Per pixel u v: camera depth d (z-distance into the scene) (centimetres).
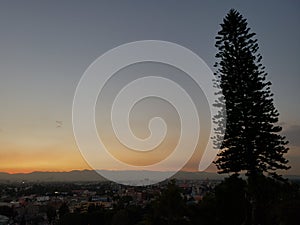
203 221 1809
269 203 1655
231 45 1820
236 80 1772
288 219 1486
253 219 1661
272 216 1593
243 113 1723
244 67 1767
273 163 1708
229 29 1825
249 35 1811
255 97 1723
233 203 1742
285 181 1691
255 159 1703
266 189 1652
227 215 1756
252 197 1692
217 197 1781
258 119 1702
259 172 1698
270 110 1723
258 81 1741
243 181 1723
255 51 1806
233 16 1828
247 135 1706
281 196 1656
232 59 1794
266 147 1691
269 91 1759
